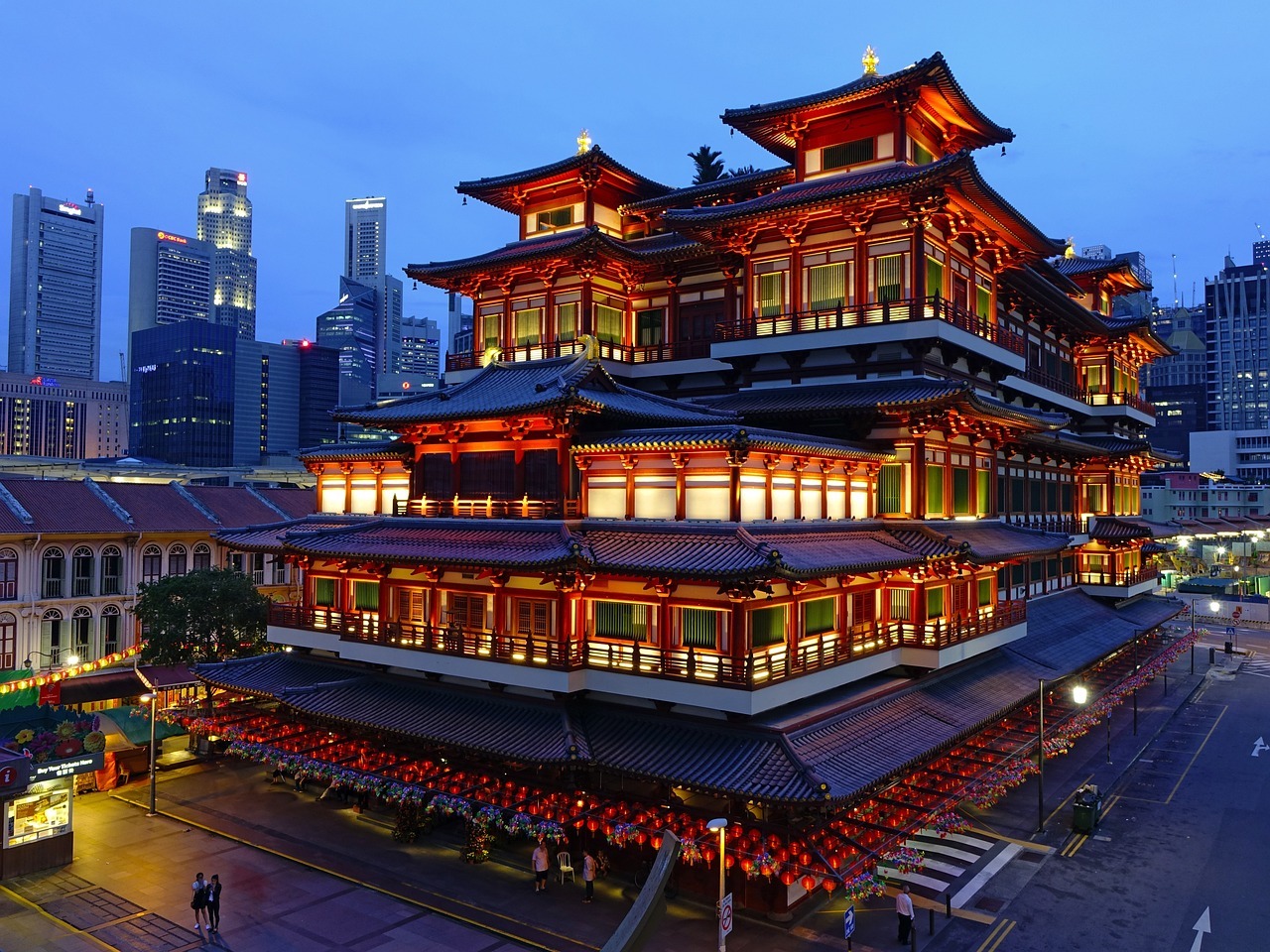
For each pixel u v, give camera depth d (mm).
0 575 66375
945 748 39688
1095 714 55375
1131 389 88188
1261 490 183875
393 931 34406
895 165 50406
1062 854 42594
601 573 37906
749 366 53469
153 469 165625
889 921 35344
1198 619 129000
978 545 48438
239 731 48625
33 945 33469
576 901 36781
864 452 45312
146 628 64938
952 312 48719
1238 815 48219
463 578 43375
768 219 50094
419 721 41594
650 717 37969
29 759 38969
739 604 35438
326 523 56844
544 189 62156
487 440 45562
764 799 31172
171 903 36875
